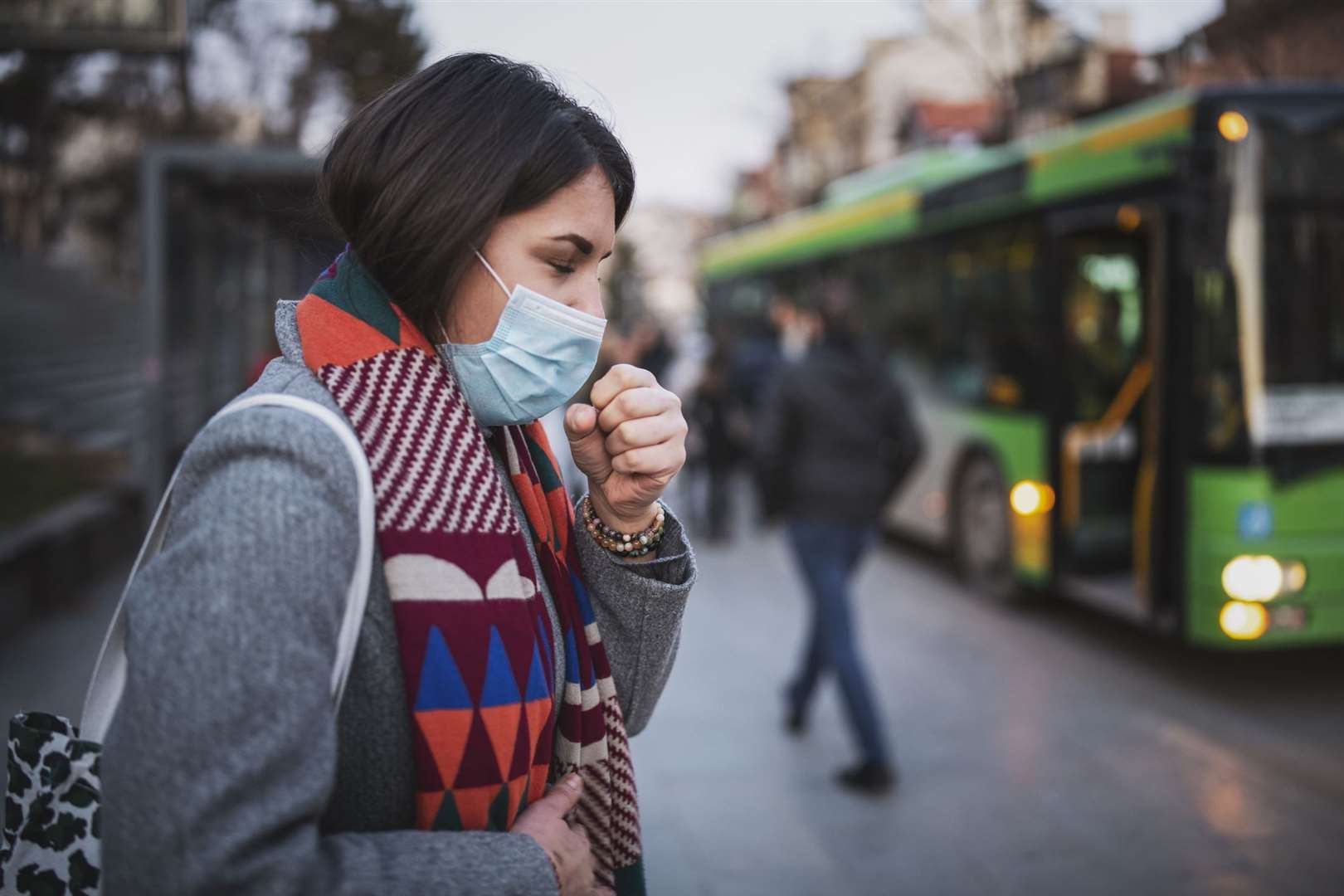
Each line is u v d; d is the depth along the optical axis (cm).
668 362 1048
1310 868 375
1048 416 703
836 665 451
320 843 93
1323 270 561
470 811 101
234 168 708
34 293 1714
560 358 113
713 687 580
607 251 117
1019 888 361
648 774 457
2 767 410
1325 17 973
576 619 123
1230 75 1070
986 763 472
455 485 104
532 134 109
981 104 2898
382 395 104
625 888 128
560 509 129
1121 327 696
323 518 94
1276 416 553
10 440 1047
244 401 99
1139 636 687
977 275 806
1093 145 658
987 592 788
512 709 102
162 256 713
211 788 84
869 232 1014
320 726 90
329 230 117
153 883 84
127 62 1266
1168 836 400
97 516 779
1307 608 547
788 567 916
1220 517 552
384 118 110
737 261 1524
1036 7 1394
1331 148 562
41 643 614
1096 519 694
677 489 1189
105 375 1480
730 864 376
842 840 396
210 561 89
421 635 99
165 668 87
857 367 472
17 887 107
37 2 559
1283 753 485
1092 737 505
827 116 3045
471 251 110
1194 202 560
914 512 908
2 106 1345
